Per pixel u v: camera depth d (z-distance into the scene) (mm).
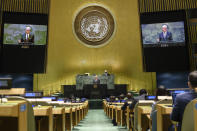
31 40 20328
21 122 1891
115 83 22375
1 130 2295
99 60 22828
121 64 22688
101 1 23312
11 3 21031
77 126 8023
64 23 23094
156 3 21109
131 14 23078
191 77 2562
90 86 19859
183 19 19828
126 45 22844
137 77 22328
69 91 20156
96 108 18719
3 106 1806
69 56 22781
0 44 19922
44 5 21750
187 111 2240
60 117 4484
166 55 19781
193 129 2203
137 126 4543
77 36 23031
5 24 20078
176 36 19750
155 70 19906
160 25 20141
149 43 20156
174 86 21547
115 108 8164
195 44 19688
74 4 23312
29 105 2441
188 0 20578
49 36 22625
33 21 20531
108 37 23031
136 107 4570
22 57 20141
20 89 2230
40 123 3561
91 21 23141
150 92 21875
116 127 7707
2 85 2203
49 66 22422
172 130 3076
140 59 22469
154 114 3424
